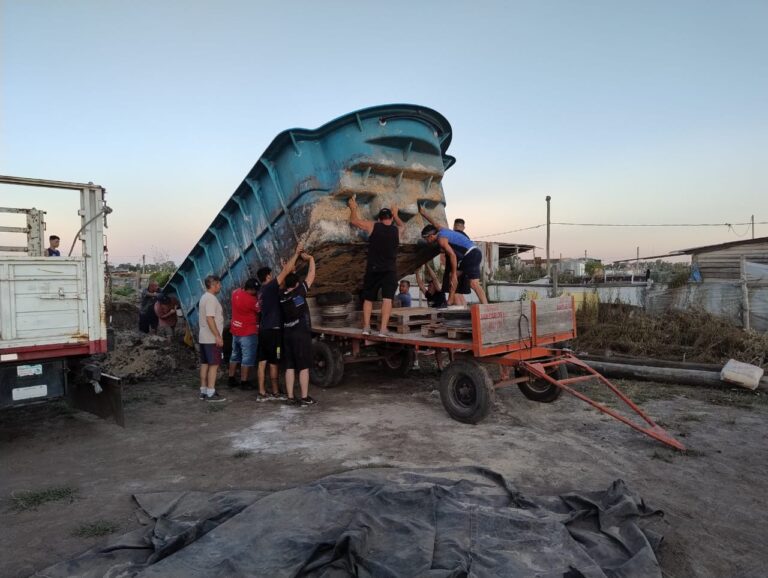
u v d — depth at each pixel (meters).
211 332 7.93
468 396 6.57
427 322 7.64
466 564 3.10
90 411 6.70
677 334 11.42
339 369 8.64
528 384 7.68
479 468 4.82
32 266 5.77
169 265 30.05
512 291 17.12
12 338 5.63
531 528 3.58
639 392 8.13
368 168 7.64
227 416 7.07
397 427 6.40
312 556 3.21
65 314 6.00
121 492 4.61
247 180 8.50
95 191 6.22
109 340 6.52
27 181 5.71
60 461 5.41
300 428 6.46
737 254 19.53
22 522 4.05
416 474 4.67
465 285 8.37
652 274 25.62
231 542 3.43
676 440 5.76
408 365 9.48
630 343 11.41
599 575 3.02
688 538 3.75
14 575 3.34
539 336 6.98
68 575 3.23
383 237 7.49
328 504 3.94
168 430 6.46
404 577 2.98
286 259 8.20
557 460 5.24
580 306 12.88
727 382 8.19
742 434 6.11
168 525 3.76
